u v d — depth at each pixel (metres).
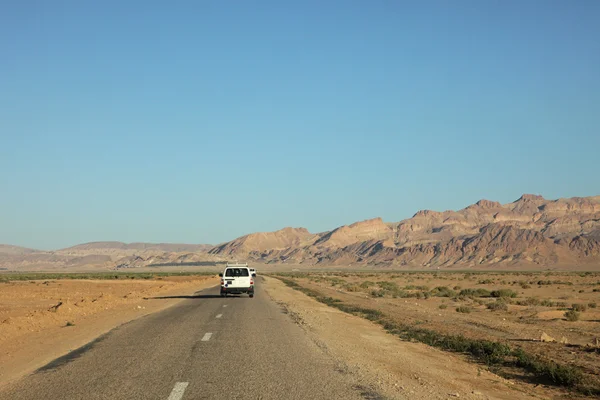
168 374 11.88
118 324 22.25
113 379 11.37
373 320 26.95
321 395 10.19
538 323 26.78
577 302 41.62
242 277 41.94
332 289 63.81
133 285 77.19
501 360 15.73
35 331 20.48
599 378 13.39
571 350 17.83
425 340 19.66
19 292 53.06
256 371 12.30
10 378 11.64
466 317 29.23
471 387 12.01
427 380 12.27
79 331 20.08
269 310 29.47
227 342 16.84
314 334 19.42
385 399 10.03
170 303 35.81
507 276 133.62
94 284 80.56
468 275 143.75
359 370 12.79
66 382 11.11
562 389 12.53
